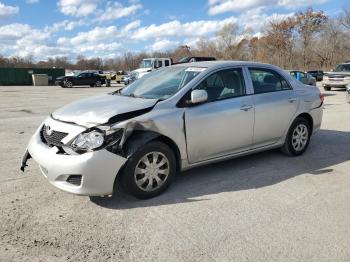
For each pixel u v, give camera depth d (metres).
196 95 4.58
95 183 3.97
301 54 71.69
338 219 3.89
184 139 4.62
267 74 5.79
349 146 7.05
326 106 13.77
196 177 5.14
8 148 6.84
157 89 5.03
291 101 5.91
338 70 23.05
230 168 5.54
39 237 3.49
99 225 3.74
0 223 3.75
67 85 34.12
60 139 4.14
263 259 3.15
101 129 4.05
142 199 4.36
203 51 71.56
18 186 4.77
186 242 3.42
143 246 3.35
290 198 4.44
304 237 3.52
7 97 20.61
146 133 4.30
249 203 4.29
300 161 5.96
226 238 3.49
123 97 4.96
